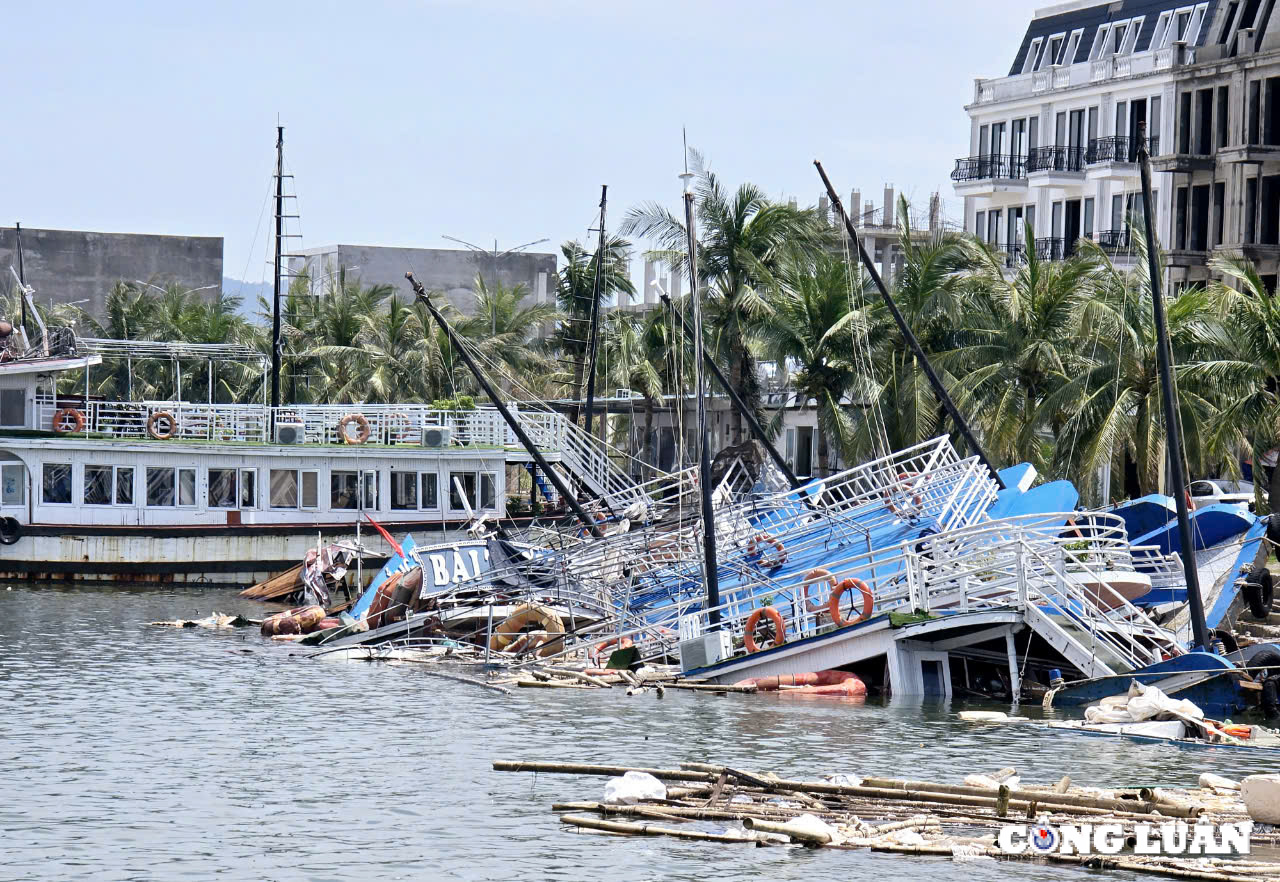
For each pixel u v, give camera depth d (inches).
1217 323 3321.9
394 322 6245.1
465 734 2167.8
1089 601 2628.0
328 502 4099.4
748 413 3870.6
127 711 2316.7
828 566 2881.4
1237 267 3376.0
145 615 3464.6
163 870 1526.8
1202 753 2086.6
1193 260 4884.4
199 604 3683.6
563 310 6230.3
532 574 3184.1
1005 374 3836.1
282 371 6309.1
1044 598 2522.1
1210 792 1780.3
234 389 6830.7
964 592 2532.0
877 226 7234.3
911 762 2001.7
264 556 4047.7
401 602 3149.6
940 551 2706.7
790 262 4520.2
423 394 6023.6
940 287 4094.5
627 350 5329.7
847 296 4276.6
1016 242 5762.8
